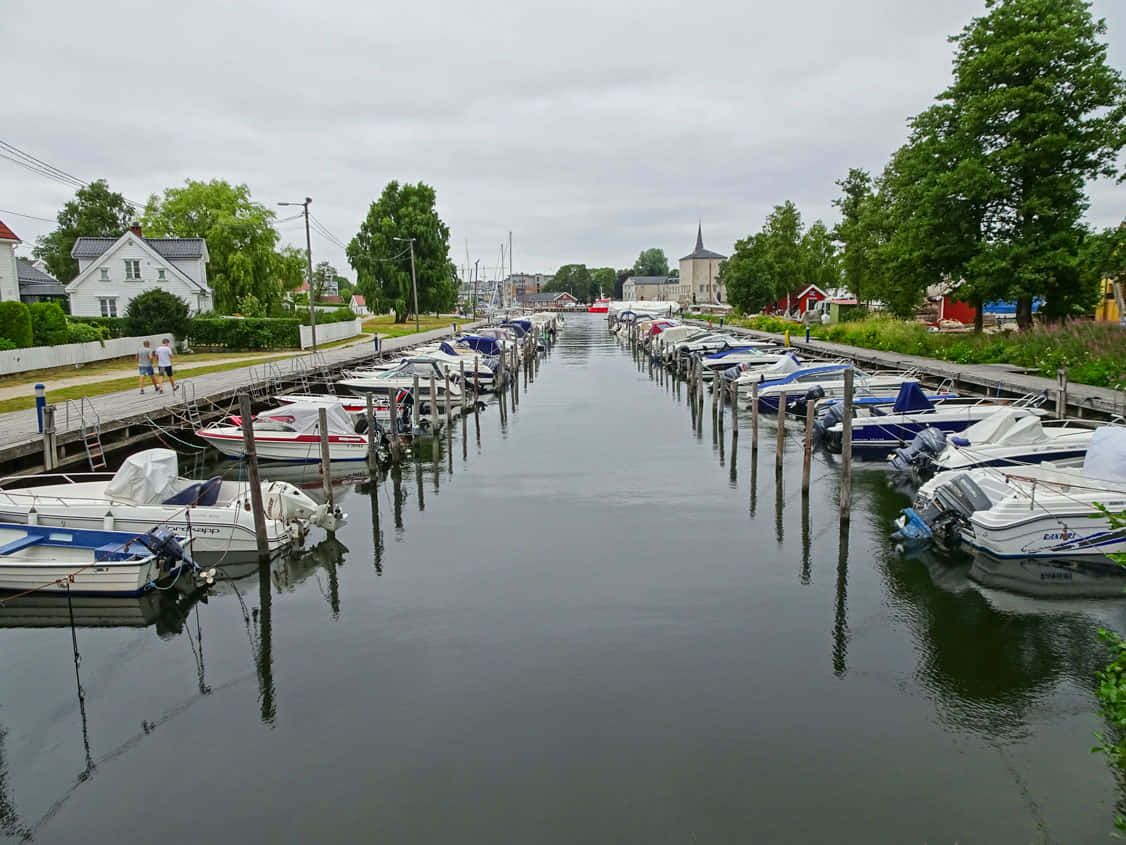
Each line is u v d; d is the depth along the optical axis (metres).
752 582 13.23
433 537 16.08
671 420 30.98
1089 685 9.75
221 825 7.38
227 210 69.00
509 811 7.47
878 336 43.22
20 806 7.73
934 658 10.46
